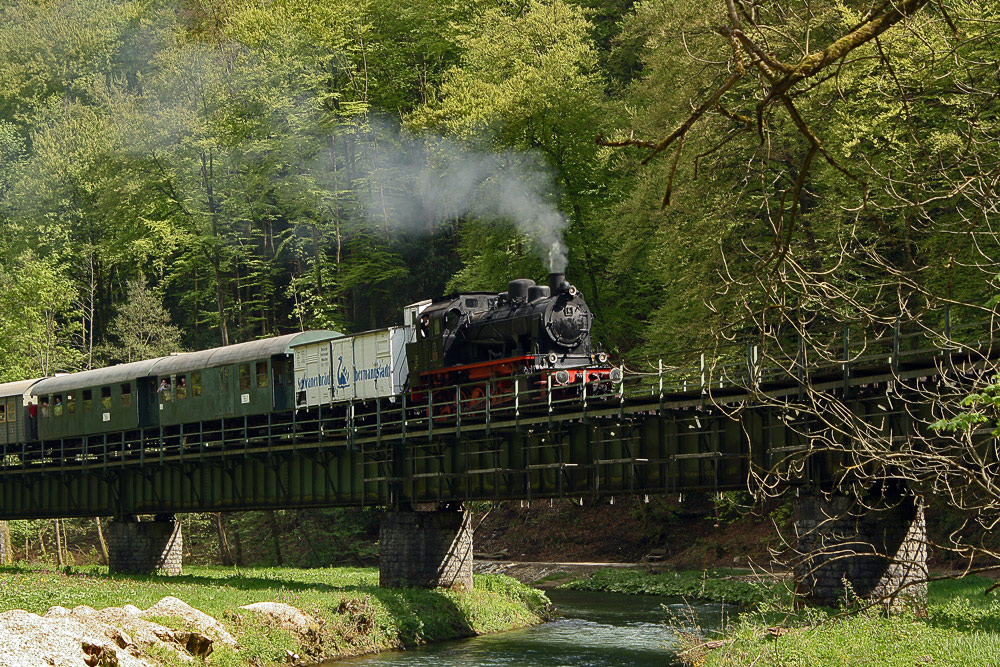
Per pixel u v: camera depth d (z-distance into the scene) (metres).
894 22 6.41
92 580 38.94
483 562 58.03
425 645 31.14
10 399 52.44
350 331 70.62
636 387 30.00
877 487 24.80
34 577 40.31
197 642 24.72
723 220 35.72
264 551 65.44
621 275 52.53
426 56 74.56
